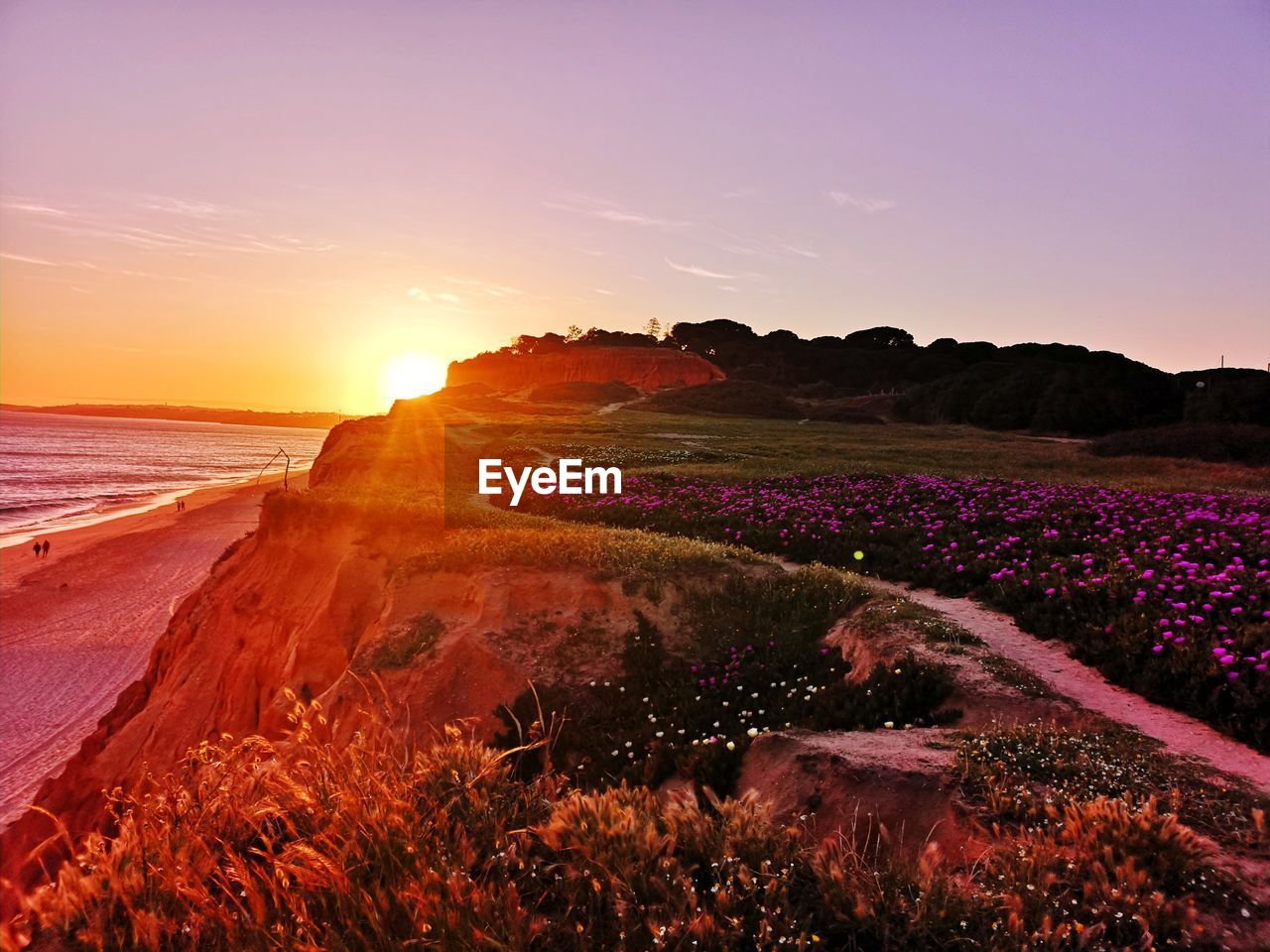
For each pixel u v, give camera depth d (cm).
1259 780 585
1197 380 10288
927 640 975
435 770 464
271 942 325
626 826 404
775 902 366
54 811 1669
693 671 1135
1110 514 1695
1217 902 390
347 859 375
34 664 3172
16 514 8175
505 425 6350
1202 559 1230
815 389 13812
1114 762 601
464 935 323
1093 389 7512
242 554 2364
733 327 19662
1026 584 1212
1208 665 786
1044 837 446
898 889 377
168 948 329
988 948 339
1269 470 3294
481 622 1280
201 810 432
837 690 930
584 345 19825
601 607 1303
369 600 1633
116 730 2048
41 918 337
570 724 1072
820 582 1317
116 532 6644
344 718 1174
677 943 329
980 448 4975
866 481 2648
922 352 15600
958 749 623
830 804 558
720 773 716
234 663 1833
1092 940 352
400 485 3378
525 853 396
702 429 6612
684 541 1638
